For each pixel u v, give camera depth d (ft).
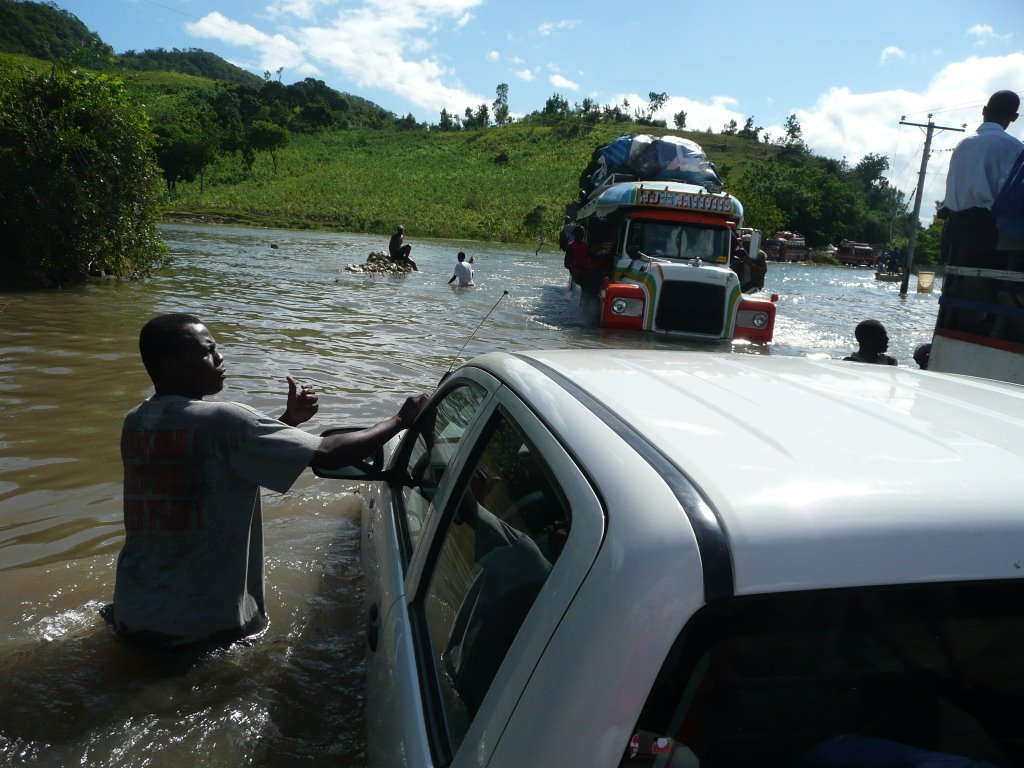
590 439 5.24
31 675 9.89
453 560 6.73
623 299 44.47
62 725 9.02
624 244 49.67
